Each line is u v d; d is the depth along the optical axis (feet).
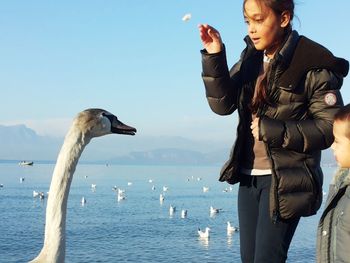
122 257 53.83
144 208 98.43
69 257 53.31
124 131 8.89
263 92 6.37
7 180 193.36
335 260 5.72
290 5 6.36
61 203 7.97
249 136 6.73
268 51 6.66
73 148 8.47
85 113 8.75
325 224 5.89
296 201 6.19
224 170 6.84
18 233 63.98
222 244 62.13
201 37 6.80
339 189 5.74
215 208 99.86
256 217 6.75
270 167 6.52
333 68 6.23
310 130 6.10
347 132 5.80
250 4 6.37
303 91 6.31
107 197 120.98
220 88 6.86
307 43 6.27
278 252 6.40
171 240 64.23
